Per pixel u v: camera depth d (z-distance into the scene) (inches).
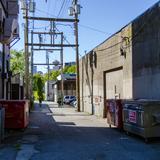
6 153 489.7
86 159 445.1
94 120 1057.5
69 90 3095.5
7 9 1105.4
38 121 1019.3
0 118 577.9
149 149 522.6
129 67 897.5
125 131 709.9
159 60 705.6
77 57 1590.8
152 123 589.9
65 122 987.9
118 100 763.4
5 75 1040.8
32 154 481.1
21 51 2699.3
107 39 1119.0
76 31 1605.6
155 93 726.5
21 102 739.4
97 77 1269.7
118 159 446.0
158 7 711.1
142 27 799.1
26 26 1625.2
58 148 530.0
